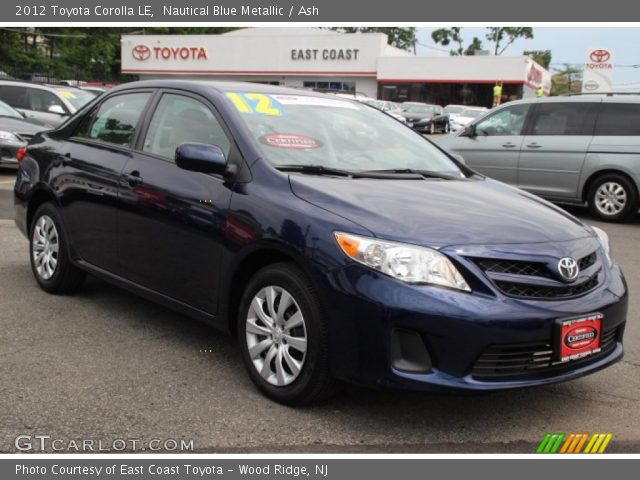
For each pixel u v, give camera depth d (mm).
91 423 3268
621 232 9266
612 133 9906
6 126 11633
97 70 62812
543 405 3709
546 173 10359
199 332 4590
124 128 4742
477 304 3049
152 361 4051
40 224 5312
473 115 32969
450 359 3039
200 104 4277
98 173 4680
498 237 3279
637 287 6348
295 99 4555
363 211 3330
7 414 3316
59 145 5262
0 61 54500
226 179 3816
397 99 45031
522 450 3207
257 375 3600
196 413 3406
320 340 3254
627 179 9805
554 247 3350
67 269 5102
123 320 4766
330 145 4215
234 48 47562
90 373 3834
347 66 45500
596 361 3471
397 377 3057
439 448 3193
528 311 3111
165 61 49250
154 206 4160
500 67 42656
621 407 3711
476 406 3656
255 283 3578
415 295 3041
